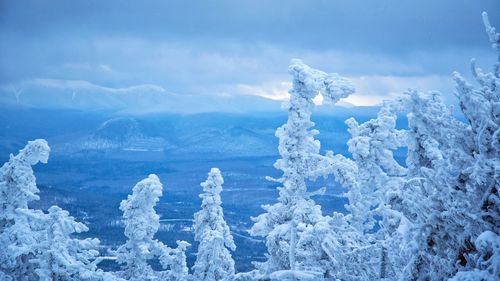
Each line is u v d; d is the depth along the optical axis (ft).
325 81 59.88
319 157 61.26
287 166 62.13
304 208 58.95
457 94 40.91
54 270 65.31
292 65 61.36
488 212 38.68
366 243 61.62
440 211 41.88
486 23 39.55
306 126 61.87
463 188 41.16
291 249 54.44
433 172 42.24
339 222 61.72
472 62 41.42
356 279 56.03
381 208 51.11
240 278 62.08
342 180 63.00
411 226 43.27
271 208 62.49
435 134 44.57
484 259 37.52
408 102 46.34
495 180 37.93
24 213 68.28
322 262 54.65
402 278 43.09
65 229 67.00
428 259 42.63
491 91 40.91
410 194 45.62
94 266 69.46
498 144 37.37
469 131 42.19
